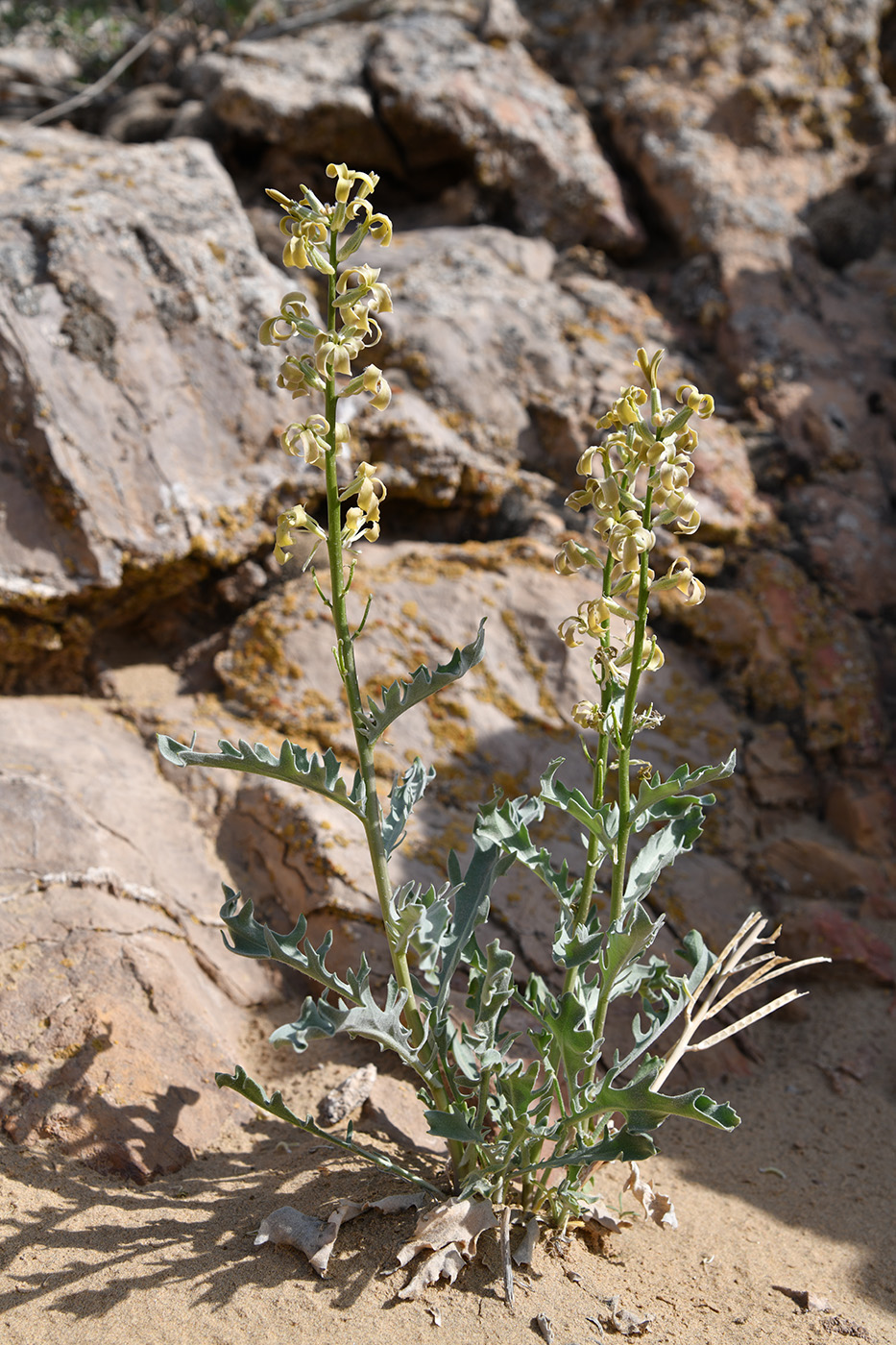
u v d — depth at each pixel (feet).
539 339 13.64
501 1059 6.50
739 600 12.48
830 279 15.87
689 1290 6.50
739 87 16.48
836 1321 6.32
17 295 10.64
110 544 10.36
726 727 11.91
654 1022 6.68
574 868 9.88
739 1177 7.80
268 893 9.21
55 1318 5.69
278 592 11.39
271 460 11.44
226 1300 5.90
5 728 9.68
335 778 5.90
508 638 11.44
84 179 12.12
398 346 12.84
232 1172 7.04
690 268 15.42
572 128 16.12
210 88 15.96
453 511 12.57
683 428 5.63
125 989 7.73
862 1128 8.49
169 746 5.50
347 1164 7.07
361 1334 5.75
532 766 10.66
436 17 16.81
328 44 16.28
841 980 10.16
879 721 12.42
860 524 13.55
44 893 8.18
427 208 16.03
